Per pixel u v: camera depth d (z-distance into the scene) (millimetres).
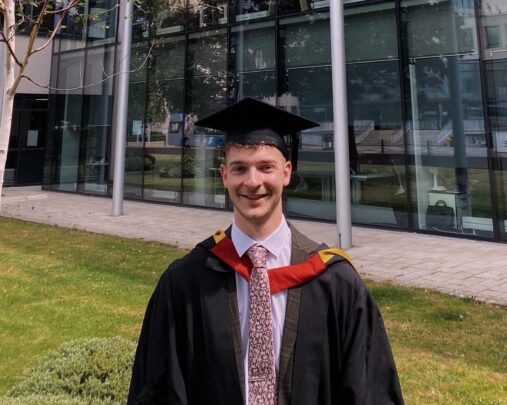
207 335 1500
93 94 16656
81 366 2883
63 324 4789
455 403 3270
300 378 1440
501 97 9062
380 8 10500
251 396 1438
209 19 13430
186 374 1534
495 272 6793
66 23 17266
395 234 9906
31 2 5668
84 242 9203
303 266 1554
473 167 9398
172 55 14266
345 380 1492
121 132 12359
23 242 9188
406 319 4992
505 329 4672
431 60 9891
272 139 1632
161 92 14578
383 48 10492
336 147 8484
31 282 6383
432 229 9898
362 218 10875
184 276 1604
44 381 2744
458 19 9523
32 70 18984
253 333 1483
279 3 12055
